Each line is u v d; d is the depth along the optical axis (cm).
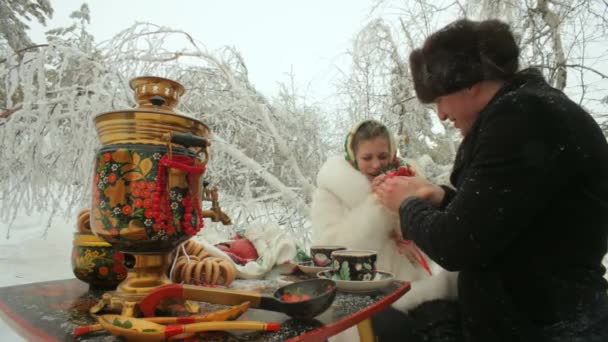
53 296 84
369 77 327
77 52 244
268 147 304
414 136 326
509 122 78
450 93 95
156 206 64
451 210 82
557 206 79
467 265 81
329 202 183
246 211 295
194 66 295
